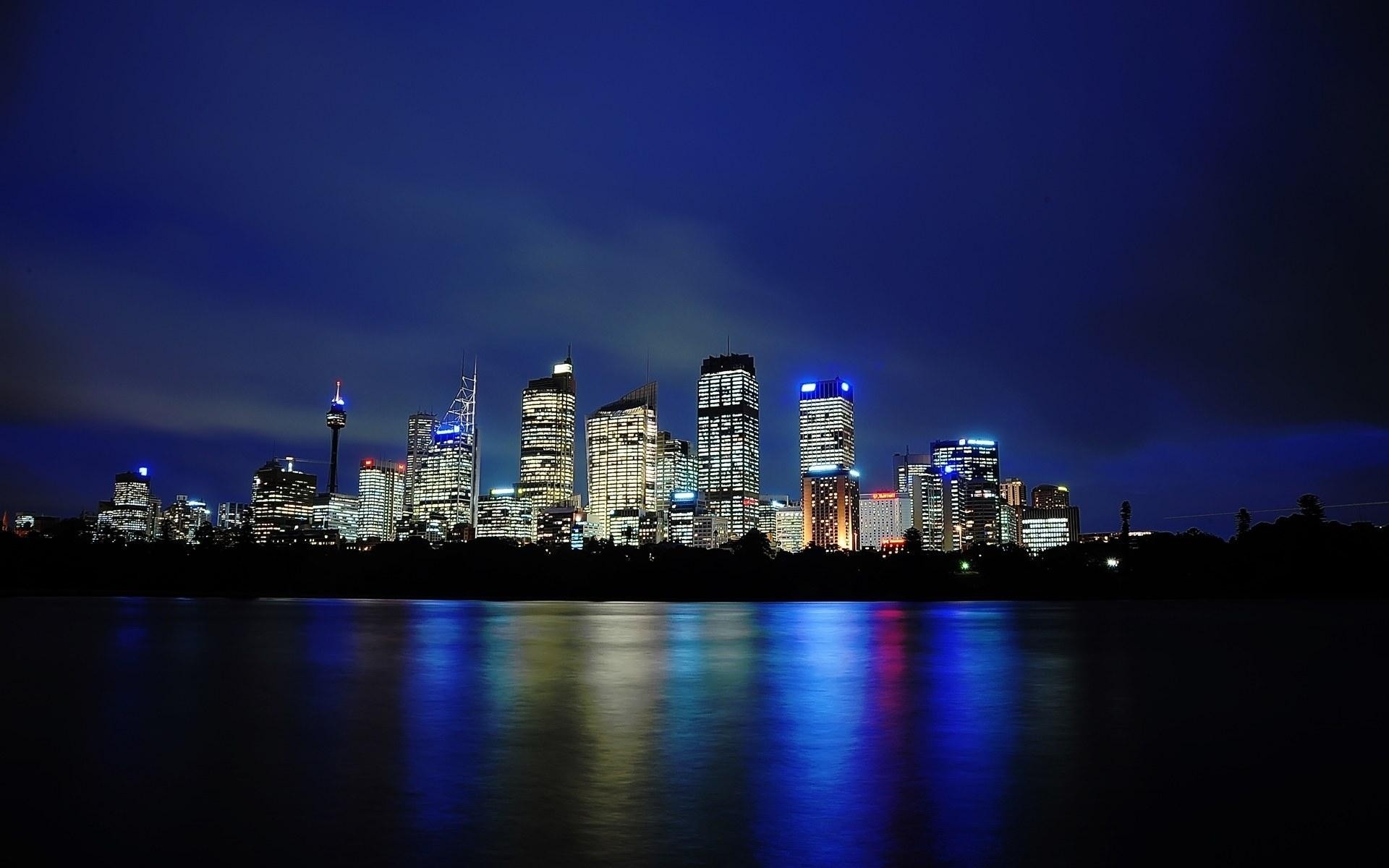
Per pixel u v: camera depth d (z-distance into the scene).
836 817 27.17
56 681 61.12
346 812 27.50
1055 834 25.53
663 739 39.94
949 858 23.41
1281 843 24.88
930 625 146.00
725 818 26.89
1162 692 57.53
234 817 26.97
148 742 38.69
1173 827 26.25
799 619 167.00
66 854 23.62
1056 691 57.81
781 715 47.28
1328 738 40.81
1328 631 124.06
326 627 128.75
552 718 45.94
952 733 41.62
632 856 23.38
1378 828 26.27
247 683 60.31
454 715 46.41
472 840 24.72
